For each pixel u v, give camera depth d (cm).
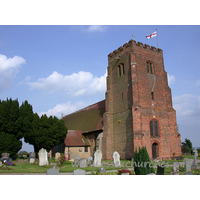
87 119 5275
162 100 3997
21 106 4159
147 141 3538
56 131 4084
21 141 3853
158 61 4206
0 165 2480
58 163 3150
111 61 4488
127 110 3847
